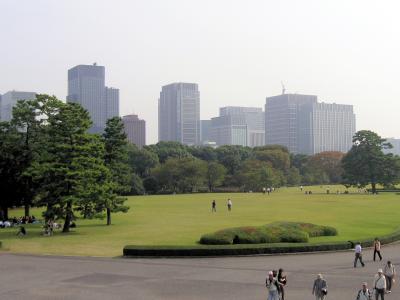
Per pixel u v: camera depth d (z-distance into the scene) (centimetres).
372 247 5066
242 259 4312
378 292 2853
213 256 4422
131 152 17762
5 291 3166
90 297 3020
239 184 18038
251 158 19825
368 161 15450
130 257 4403
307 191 16438
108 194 6494
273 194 14738
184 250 4400
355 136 15788
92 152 6438
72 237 5734
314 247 4706
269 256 4478
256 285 3316
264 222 7112
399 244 5334
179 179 16475
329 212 8662
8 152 7512
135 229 6444
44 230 6122
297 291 3169
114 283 3375
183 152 19800
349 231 6169
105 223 7300
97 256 4481
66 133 6319
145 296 3038
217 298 2988
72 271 3772
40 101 7656
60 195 6225
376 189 16838
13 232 6328
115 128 7425
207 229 6338
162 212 8900
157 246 4494
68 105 6450
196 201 11688
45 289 3219
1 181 7594
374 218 7675
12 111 7631
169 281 3434
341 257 4456
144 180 16638
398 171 15450
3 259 4297
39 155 7294
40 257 4406
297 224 5588
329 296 3058
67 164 6191
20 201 7919
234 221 7281
